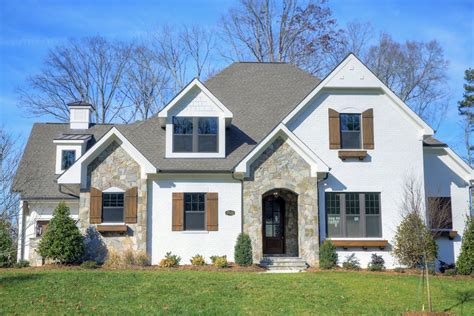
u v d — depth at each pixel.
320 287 16.72
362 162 23.14
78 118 29.45
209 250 22.38
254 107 25.84
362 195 22.97
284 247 23.95
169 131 23.22
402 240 21.42
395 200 22.97
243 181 22.31
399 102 23.28
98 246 21.75
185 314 13.54
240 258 21.27
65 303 14.33
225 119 23.45
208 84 27.27
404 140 23.39
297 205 23.83
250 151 22.20
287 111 25.34
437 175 24.31
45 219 25.06
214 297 15.11
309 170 22.41
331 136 23.16
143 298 14.87
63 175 21.81
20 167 26.39
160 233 22.31
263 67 27.91
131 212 22.05
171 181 22.67
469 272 20.75
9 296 14.96
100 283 16.42
